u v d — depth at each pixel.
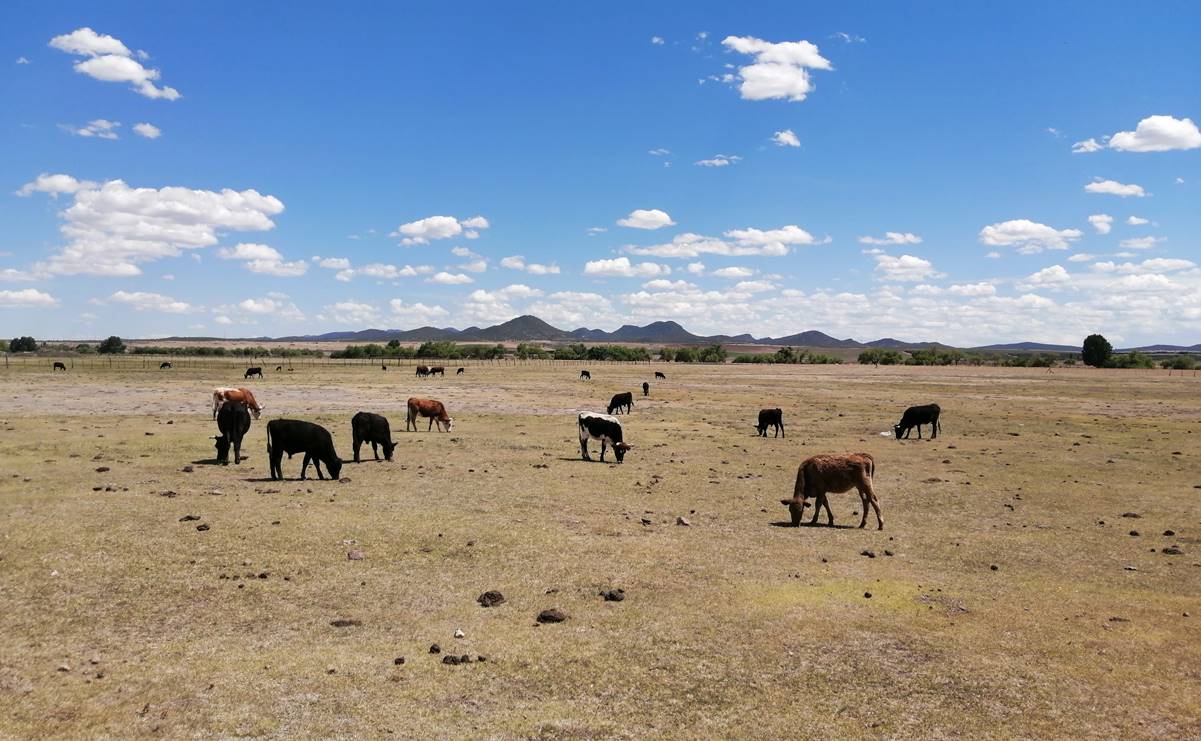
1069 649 10.13
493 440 31.45
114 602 11.19
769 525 17.00
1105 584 12.94
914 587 12.61
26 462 22.39
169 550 13.62
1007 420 42.41
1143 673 9.43
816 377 95.88
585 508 18.17
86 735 7.54
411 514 16.94
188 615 10.80
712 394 63.44
